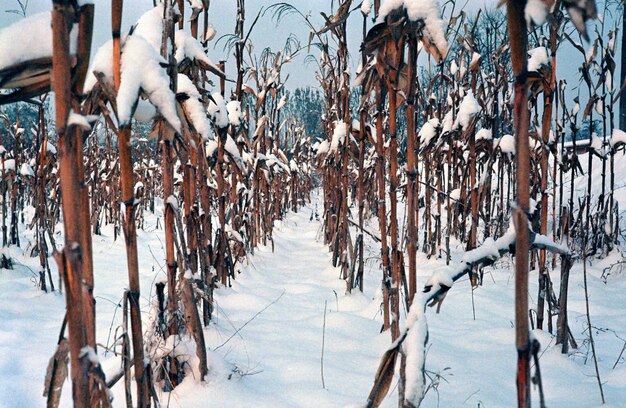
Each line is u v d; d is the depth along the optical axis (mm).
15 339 2660
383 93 2709
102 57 1108
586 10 738
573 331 3002
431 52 1799
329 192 6312
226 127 2869
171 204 1975
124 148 1192
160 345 2049
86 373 873
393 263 2250
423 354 1156
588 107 3516
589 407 1831
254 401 1967
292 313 3424
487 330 2936
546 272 2791
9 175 5379
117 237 7031
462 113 3834
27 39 869
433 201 7715
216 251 3746
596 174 7680
